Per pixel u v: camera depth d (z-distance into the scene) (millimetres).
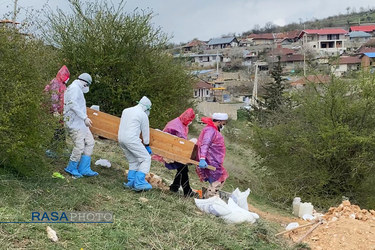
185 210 7254
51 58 8273
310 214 9898
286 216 10008
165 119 14312
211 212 7418
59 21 13625
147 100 7754
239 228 7109
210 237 6359
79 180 7438
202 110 41750
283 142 13414
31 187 6398
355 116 12961
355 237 7395
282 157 13586
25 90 6477
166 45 15070
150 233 6000
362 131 12625
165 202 7383
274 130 13539
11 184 6266
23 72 6570
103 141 12695
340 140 12461
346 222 7957
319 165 12984
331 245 7258
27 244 4914
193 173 13164
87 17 13797
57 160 8336
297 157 13164
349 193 12906
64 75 7961
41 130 6777
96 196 6859
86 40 13617
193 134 19703
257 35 116062
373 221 8508
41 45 7648
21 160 6707
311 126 13391
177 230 6258
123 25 13945
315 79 13594
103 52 13617
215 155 8039
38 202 6055
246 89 62781
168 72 14641
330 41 90312
